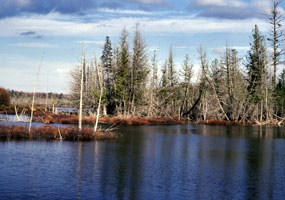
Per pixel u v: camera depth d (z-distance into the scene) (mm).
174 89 96625
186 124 78250
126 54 85125
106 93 84812
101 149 37938
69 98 94062
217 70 95625
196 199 21547
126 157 33812
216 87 92500
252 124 78125
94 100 83125
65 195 21641
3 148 37188
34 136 44625
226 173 28094
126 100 85125
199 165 30844
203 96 89688
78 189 22906
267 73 81250
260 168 30031
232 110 84875
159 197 21734
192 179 26047
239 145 43281
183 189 23516
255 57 83250
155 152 37031
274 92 80188
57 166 29219
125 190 22953
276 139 49812
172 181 25391
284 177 27047
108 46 89688
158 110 89500
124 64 84750
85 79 83938
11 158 32062
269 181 25844
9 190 22406
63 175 26297
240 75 89438
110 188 23312
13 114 87875
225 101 87438
